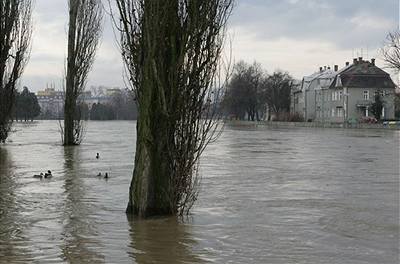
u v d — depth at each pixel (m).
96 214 9.95
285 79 130.25
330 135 56.28
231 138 48.53
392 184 14.99
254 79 130.50
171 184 9.78
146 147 9.60
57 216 9.77
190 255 7.14
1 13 26.41
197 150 9.89
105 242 7.82
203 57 9.52
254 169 19.38
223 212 10.34
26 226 8.93
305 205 11.28
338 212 10.43
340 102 109.62
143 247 7.55
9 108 29.70
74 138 34.19
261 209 10.72
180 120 9.63
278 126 98.94
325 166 20.67
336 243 7.86
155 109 9.49
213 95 9.81
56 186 13.89
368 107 103.88
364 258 7.03
